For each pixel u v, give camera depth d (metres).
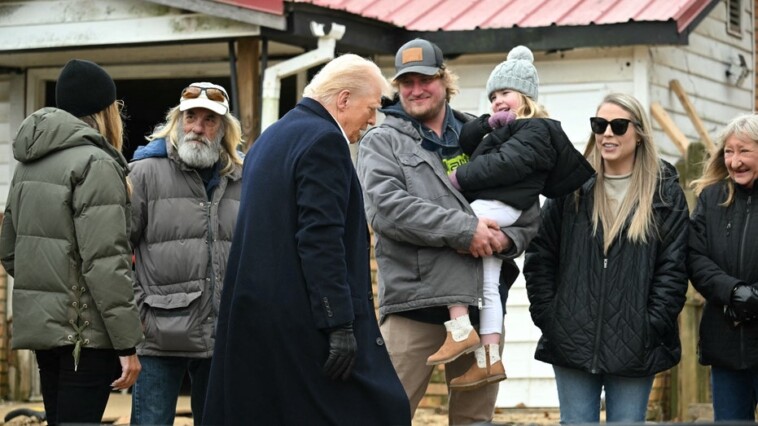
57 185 6.38
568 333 7.07
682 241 7.12
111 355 6.49
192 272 7.39
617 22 11.55
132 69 12.50
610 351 6.97
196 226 7.45
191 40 11.20
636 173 7.16
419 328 7.07
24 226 6.43
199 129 7.44
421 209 6.85
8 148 12.90
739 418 7.35
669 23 11.50
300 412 6.00
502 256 6.98
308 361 6.02
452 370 7.32
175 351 7.34
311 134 6.17
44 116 6.46
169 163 7.50
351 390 6.08
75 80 6.60
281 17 10.74
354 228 6.22
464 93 12.27
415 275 6.97
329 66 6.51
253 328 6.04
